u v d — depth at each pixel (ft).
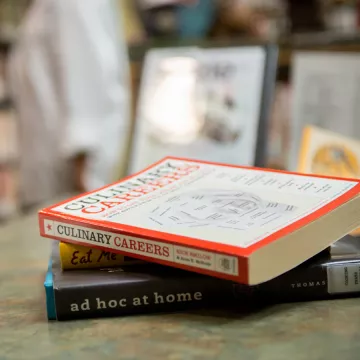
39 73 5.71
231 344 1.50
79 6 5.48
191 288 1.73
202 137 3.35
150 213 1.79
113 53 5.65
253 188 1.90
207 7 5.99
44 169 5.96
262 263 1.50
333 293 1.76
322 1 6.44
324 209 1.67
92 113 5.60
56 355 1.51
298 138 3.40
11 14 8.32
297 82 3.43
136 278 1.73
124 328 1.64
